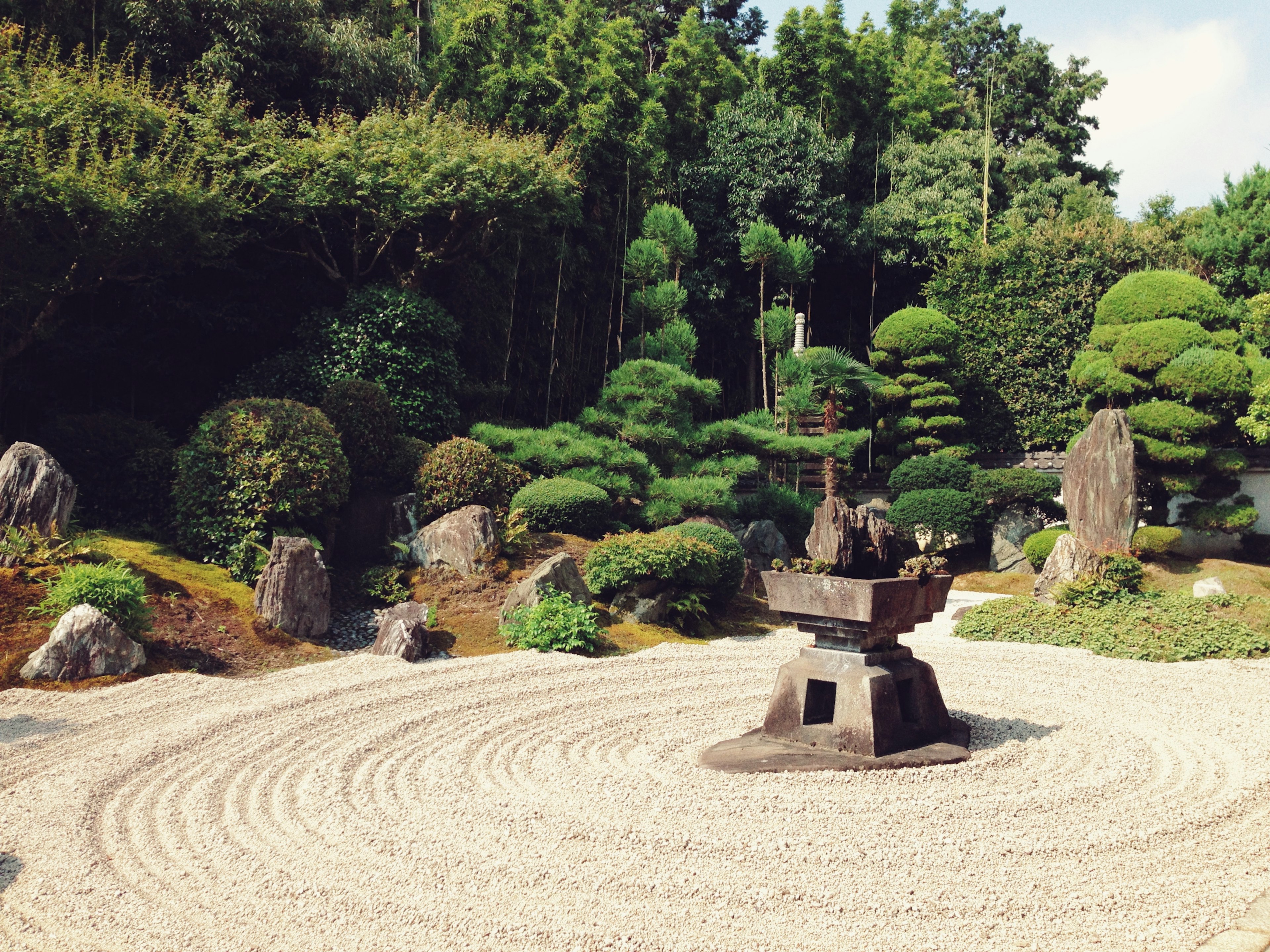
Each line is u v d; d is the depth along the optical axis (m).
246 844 4.53
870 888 3.97
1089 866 4.23
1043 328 19.94
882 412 21.27
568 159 16.64
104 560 9.16
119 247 10.97
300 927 3.63
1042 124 31.94
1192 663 9.74
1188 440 15.14
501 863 4.24
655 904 3.82
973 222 24.98
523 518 12.52
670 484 13.81
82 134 10.89
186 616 8.95
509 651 9.69
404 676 8.40
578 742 6.52
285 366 13.02
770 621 12.08
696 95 23.89
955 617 12.48
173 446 11.71
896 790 5.40
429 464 12.16
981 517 17.34
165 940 3.53
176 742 6.23
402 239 15.70
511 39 17.58
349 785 5.50
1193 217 25.80
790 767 5.78
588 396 19.03
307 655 8.99
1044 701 7.96
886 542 6.80
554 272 18.06
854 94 26.75
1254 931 3.57
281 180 12.92
